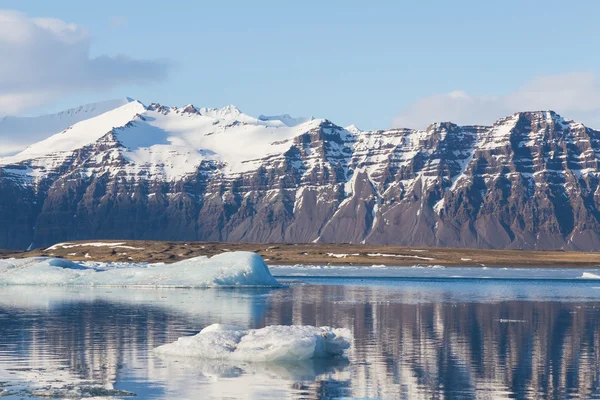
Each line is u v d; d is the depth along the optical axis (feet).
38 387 159.02
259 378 169.58
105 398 150.71
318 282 584.40
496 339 233.96
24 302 358.23
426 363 190.39
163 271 500.33
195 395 153.99
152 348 209.56
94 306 335.06
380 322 278.05
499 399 153.79
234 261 495.82
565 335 244.63
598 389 162.61
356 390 159.74
